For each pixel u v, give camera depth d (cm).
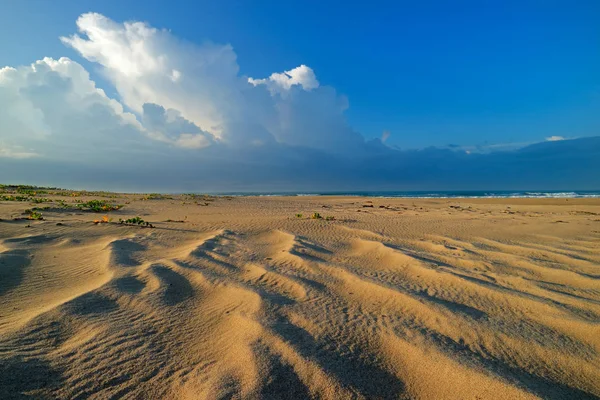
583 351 272
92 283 431
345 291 432
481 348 278
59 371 237
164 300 382
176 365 252
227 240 759
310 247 696
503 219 1241
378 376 241
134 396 217
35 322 302
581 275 477
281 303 377
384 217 1326
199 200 2305
